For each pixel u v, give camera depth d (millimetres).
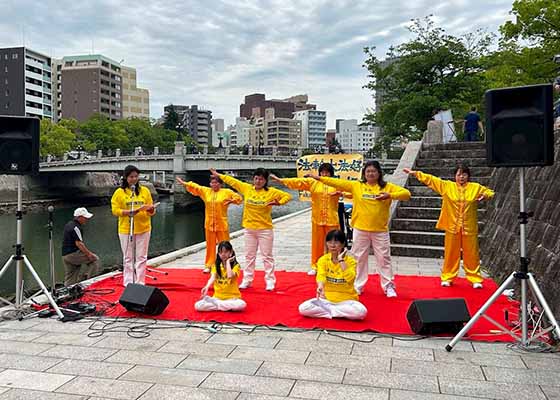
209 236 8039
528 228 6750
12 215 31422
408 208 10242
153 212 7168
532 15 15883
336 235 5426
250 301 6164
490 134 4523
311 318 5430
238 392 3641
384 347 4566
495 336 4773
